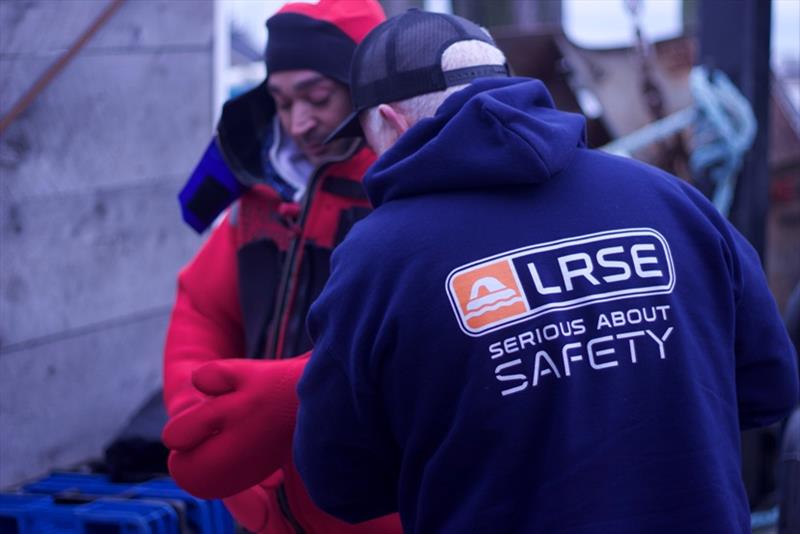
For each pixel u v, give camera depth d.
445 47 1.43
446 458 1.27
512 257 1.28
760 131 3.29
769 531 3.32
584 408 1.25
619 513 1.22
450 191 1.34
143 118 2.56
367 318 1.29
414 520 1.34
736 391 1.48
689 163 3.77
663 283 1.32
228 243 2.00
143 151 2.57
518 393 1.25
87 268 2.43
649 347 1.28
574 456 1.23
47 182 2.31
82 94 2.38
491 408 1.25
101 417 2.50
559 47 3.93
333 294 1.33
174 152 2.67
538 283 1.27
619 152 3.68
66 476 2.28
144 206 2.59
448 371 1.26
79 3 2.29
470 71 1.43
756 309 1.46
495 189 1.33
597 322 1.28
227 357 1.99
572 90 3.98
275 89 1.90
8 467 2.25
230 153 1.92
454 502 1.28
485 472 1.26
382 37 1.48
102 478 2.26
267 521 1.84
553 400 1.25
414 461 1.32
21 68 2.20
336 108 1.88
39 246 2.30
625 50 3.96
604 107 3.91
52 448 2.36
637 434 1.25
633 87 3.93
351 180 1.85
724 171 3.30
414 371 1.28
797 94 5.41
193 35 2.69
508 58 3.97
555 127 1.35
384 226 1.33
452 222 1.30
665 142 3.78
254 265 1.91
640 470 1.24
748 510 1.34
